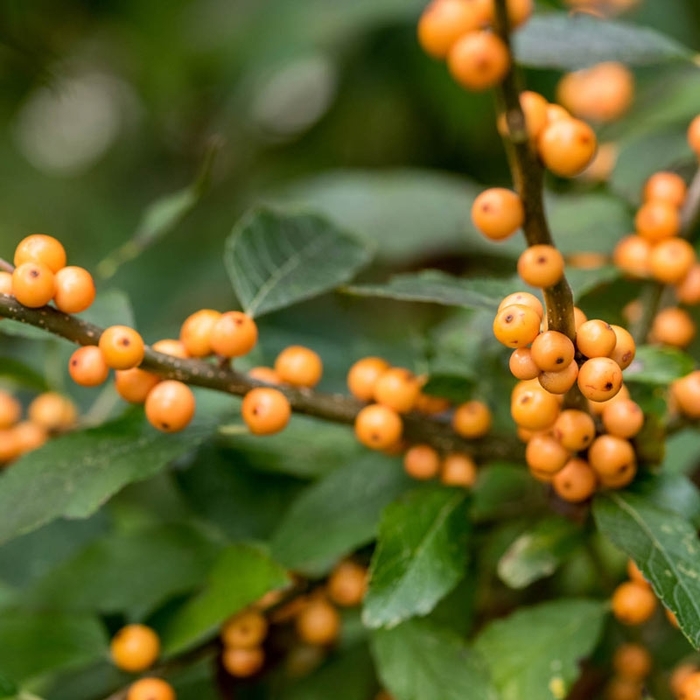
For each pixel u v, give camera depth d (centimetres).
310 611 47
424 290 45
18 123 90
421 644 46
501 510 48
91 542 48
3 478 44
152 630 47
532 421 43
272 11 78
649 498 44
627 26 48
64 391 51
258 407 44
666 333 49
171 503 60
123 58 88
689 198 48
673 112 53
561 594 51
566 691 45
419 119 81
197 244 79
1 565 51
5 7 69
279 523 49
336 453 49
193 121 91
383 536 45
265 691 49
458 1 42
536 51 47
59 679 49
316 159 85
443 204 57
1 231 84
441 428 46
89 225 86
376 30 77
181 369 44
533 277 41
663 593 43
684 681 45
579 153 41
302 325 67
